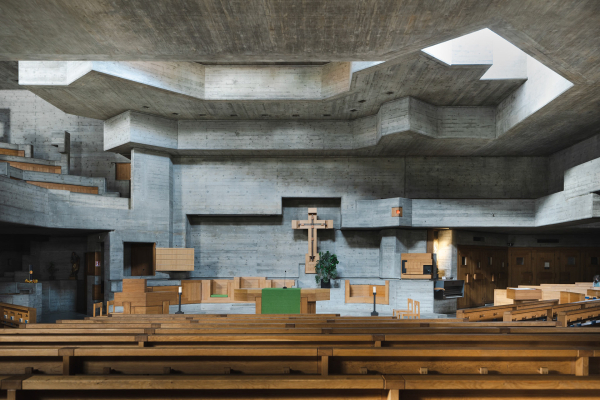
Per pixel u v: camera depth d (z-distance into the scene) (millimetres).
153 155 17062
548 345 3748
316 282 18203
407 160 18297
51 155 20266
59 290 18094
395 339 3770
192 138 16953
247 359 3307
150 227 16797
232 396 2832
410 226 17000
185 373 3312
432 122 14891
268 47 8570
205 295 17109
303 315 7117
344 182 18234
